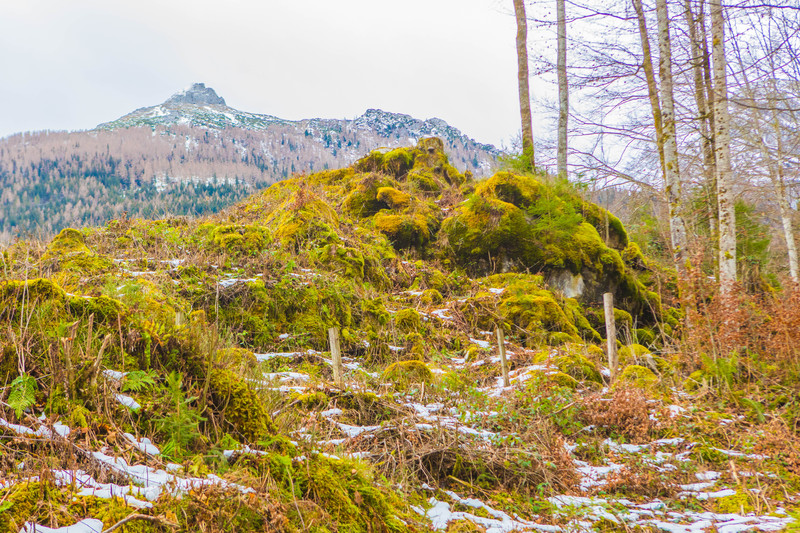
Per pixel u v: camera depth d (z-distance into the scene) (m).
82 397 3.42
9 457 2.85
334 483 3.61
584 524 4.45
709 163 14.67
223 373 4.07
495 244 14.34
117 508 2.63
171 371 3.96
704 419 6.68
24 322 3.71
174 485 2.90
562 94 18.03
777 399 7.01
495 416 6.36
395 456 4.96
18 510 2.45
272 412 4.73
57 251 9.38
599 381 8.46
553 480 5.24
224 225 11.73
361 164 18.31
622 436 6.39
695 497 5.13
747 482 5.32
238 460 3.45
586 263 14.20
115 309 4.07
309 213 12.42
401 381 7.27
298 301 9.41
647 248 18.73
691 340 8.40
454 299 12.49
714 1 10.66
